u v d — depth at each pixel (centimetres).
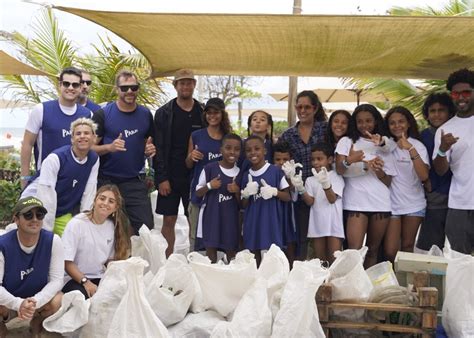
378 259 605
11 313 485
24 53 1155
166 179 653
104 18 530
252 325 420
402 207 591
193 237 657
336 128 598
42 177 536
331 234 585
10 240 468
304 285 424
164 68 699
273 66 691
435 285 482
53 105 583
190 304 465
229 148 595
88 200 557
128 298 414
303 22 523
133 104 627
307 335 419
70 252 507
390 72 716
